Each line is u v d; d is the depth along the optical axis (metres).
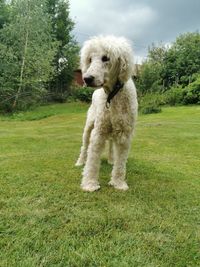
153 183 1.27
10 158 1.63
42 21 7.37
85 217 0.90
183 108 7.30
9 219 0.88
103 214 0.93
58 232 0.82
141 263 0.71
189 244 0.80
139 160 1.69
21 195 1.06
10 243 0.76
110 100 1.11
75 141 2.44
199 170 1.54
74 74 10.51
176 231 0.86
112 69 1.07
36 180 1.22
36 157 1.66
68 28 10.84
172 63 13.94
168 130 3.26
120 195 1.10
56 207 0.97
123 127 1.15
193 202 1.08
